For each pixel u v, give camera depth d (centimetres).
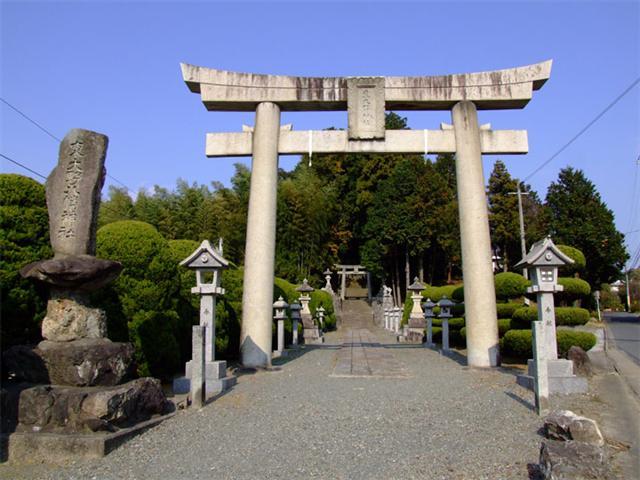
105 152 683
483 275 1121
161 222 3922
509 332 1159
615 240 3027
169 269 948
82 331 630
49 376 587
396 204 3991
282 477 463
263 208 1161
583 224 3067
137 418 611
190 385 805
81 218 651
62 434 533
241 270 1427
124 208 3872
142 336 883
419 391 844
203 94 1196
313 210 3794
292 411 711
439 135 1211
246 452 535
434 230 3869
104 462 504
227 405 750
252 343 1108
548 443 452
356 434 594
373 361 1214
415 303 1989
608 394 809
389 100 1211
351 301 4506
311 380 966
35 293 705
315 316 2522
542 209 3400
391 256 4128
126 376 634
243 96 1203
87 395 555
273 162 1191
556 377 827
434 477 458
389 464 493
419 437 580
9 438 522
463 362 1216
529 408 714
